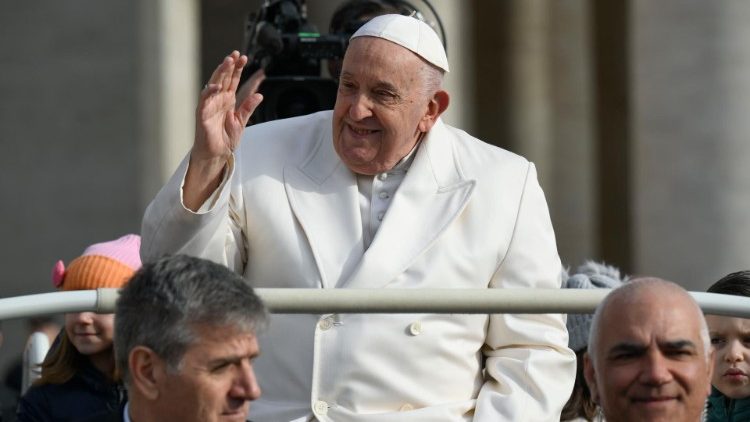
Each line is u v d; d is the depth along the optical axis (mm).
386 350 18938
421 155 19656
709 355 16359
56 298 16344
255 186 19578
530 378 19188
